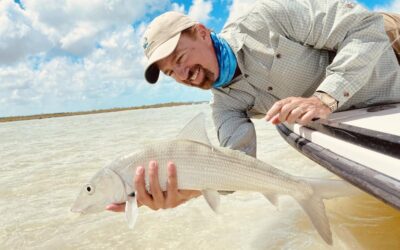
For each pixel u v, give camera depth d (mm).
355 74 692
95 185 604
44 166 1880
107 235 900
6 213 1119
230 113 901
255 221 895
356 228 763
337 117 748
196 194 648
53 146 2844
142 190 584
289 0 790
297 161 1460
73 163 1894
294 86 827
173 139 598
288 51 787
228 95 898
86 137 3332
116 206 610
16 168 1899
